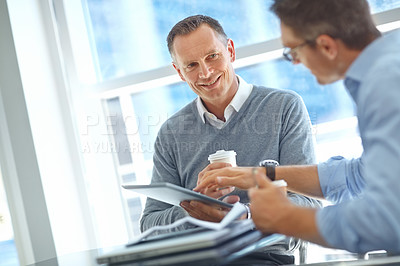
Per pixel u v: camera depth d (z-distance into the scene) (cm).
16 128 225
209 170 142
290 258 138
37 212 224
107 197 243
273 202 90
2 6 225
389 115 79
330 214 85
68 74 240
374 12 199
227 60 171
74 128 239
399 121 78
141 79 230
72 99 241
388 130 79
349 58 96
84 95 241
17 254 229
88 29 243
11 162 228
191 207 128
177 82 233
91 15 242
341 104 210
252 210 93
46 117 231
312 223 86
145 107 240
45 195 222
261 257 134
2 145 228
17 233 228
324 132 213
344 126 210
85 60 243
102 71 243
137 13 236
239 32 220
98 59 243
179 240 85
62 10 239
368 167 81
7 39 225
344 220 82
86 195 238
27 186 225
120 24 239
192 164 178
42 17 240
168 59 233
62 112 240
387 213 76
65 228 228
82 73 243
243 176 129
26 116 223
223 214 126
